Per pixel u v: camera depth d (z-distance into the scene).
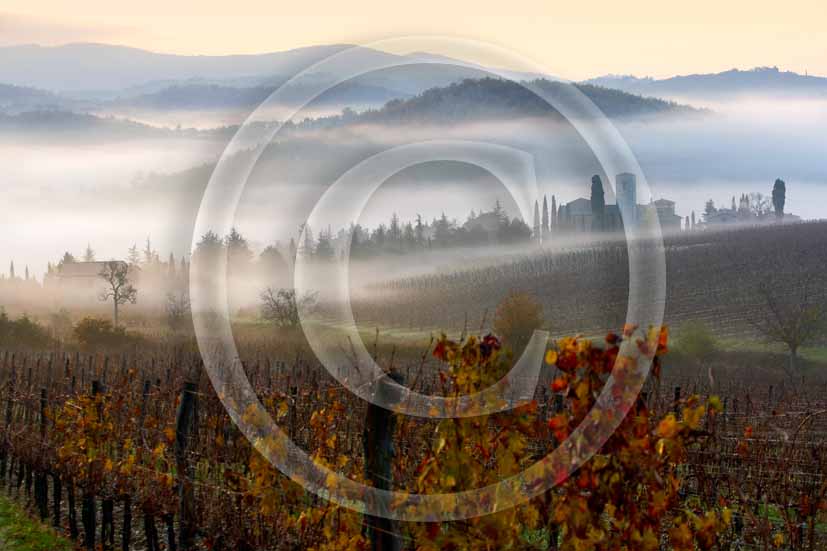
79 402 10.80
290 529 6.95
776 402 19.80
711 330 45.38
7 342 40.00
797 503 7.42
